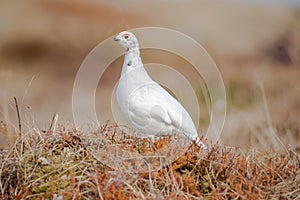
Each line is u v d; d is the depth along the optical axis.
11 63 25.25
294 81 19.56
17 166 6.99
